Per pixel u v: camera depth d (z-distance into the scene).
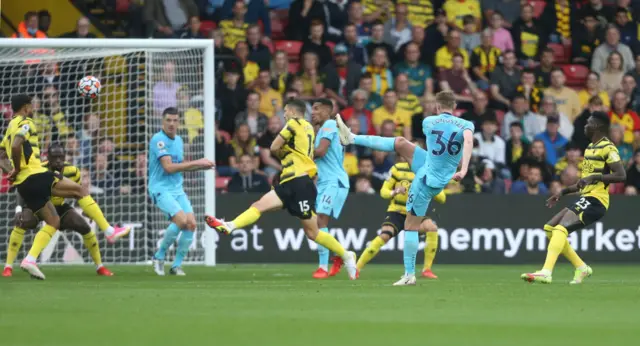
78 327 21.47
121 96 55.38
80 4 67.69
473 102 66.31
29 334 20.20
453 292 32.88
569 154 65.06
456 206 58.94
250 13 68.44
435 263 58.91
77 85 56.62
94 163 56.28
